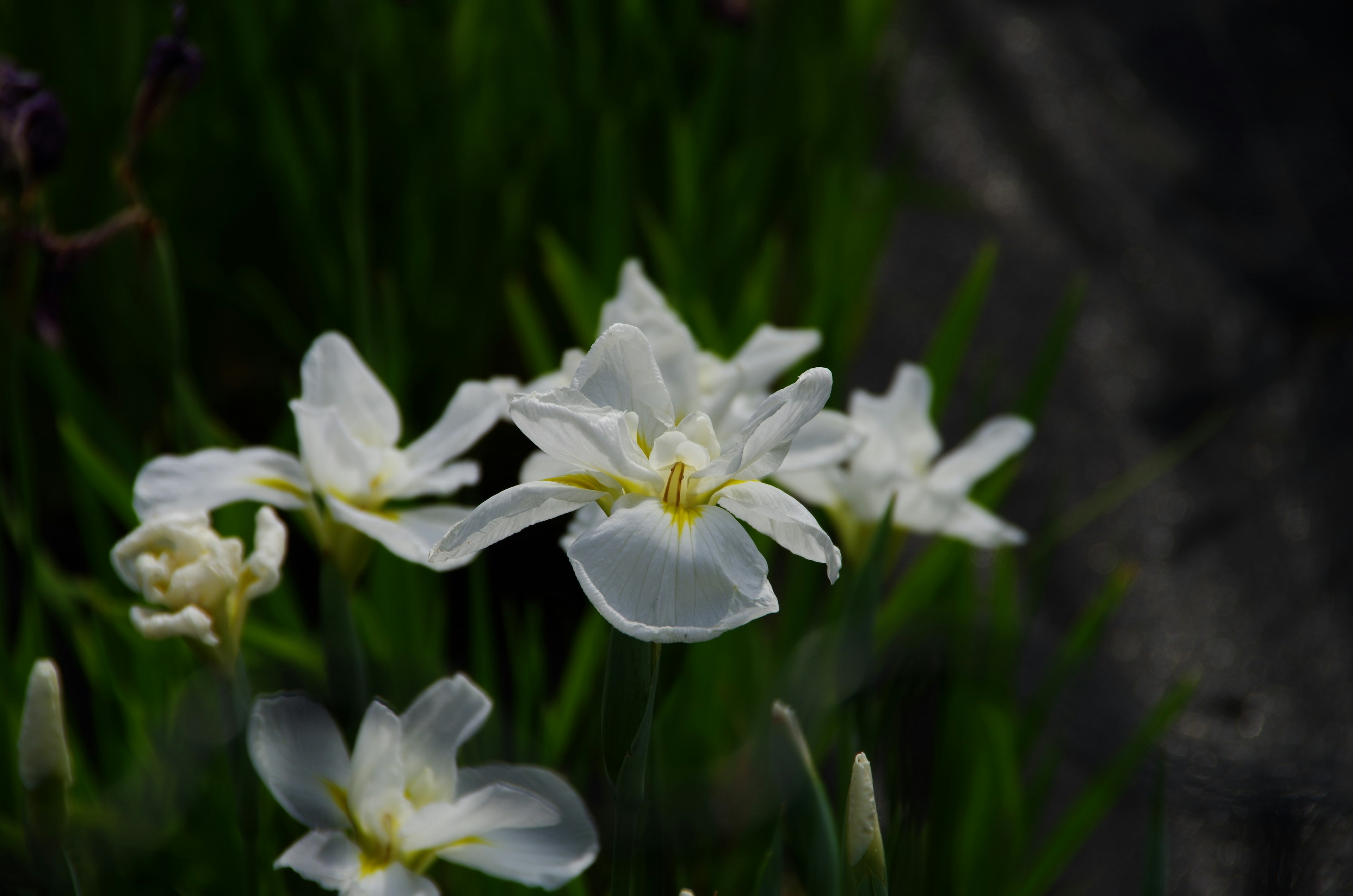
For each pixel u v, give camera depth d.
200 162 1.81
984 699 1.10
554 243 1.48
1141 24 3.33
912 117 2.93
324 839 0.91
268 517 0.94
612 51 2.04
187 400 1.14
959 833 1.11
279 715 0.92
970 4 3.25
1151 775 1.08
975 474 1.07
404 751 0.92
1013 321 2.44
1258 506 2.08
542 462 0.95
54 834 0.85
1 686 1.10
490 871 0.91
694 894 1.11
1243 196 2.88
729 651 1.18
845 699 1.00
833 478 1.07
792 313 1.95
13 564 1.59
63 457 1.74
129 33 1.72
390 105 1.84
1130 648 1.78
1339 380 2.36
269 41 1.82
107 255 1.51
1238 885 1.27
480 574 1.14
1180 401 2.30
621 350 0.88
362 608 1.10
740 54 1.99
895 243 2.62
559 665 1.61
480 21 1.76
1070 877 1.38
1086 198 2.76
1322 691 1.73
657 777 0.95
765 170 1.82
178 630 0.90
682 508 0.87
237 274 1.90
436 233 1.77
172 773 1.06
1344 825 0.95
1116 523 2.01
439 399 1.70
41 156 1.09
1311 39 3.39
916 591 1.21
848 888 0.87
